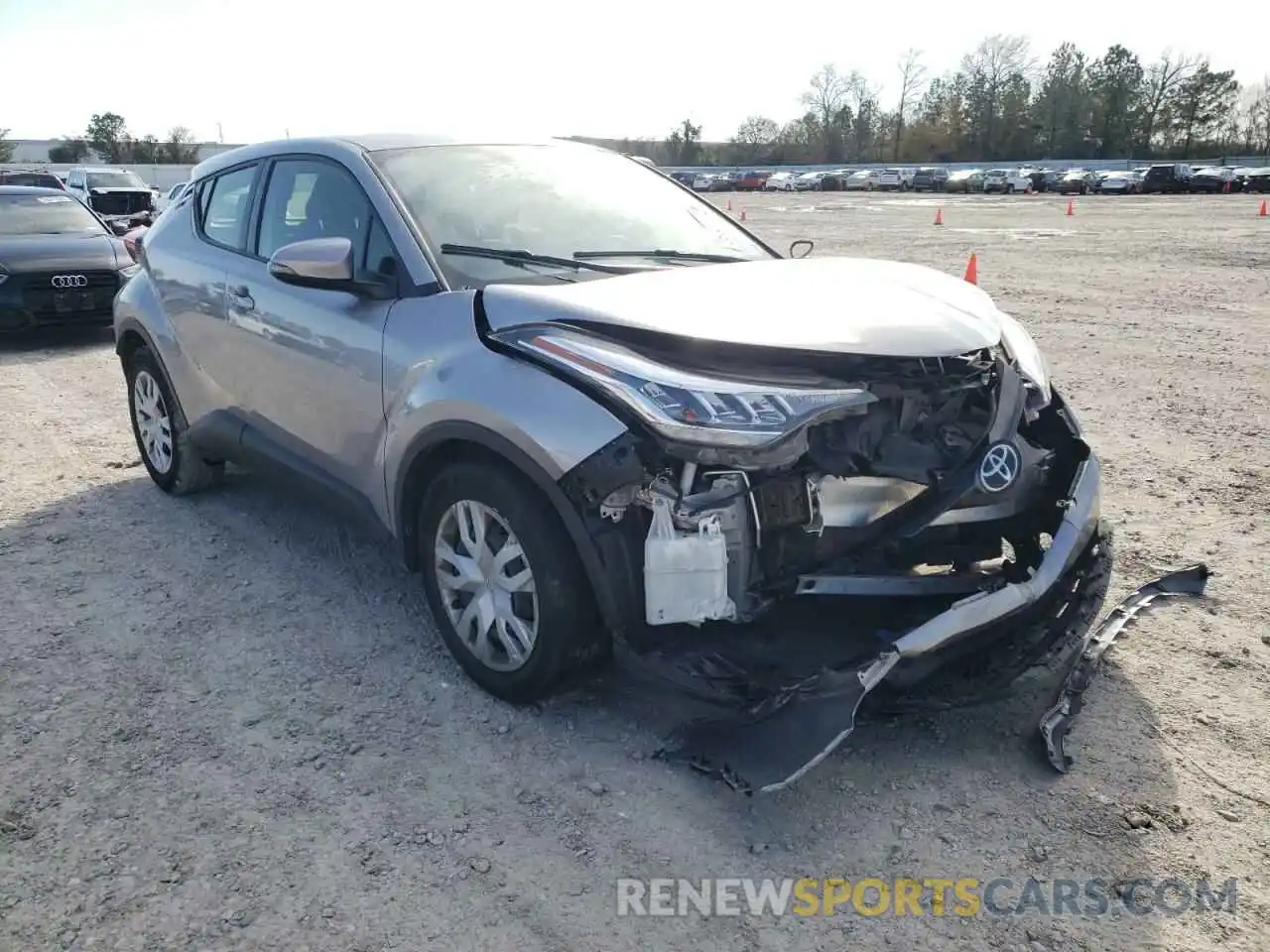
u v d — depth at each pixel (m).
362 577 4.32
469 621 3.31
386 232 3.59
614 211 4.06
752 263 3.74
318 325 3.72
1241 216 30.20
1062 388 7.75
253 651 3.69
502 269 3.50
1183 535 4.72
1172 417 6.85
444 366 3.16
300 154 4.17
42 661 3.62
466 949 2.33
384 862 2.61
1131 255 17.94
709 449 2.67
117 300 5.31
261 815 2.79
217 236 4.61
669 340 2.80
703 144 100.12
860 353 2.80
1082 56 92.19
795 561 2.88
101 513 5.12
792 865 2.61
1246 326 10.35
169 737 3.15
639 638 2.87
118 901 2.47
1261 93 86.94
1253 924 2.41
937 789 2.90
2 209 10.77
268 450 4.23
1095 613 3.25
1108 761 3.03
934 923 2.42
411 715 3.27
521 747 3.09
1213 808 2.81
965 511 2.98
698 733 2.81
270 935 2.37
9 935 2.36
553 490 2.83
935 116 97.00
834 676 2.63
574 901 2.48
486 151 4.12
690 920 2.43
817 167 83.12
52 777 2.95
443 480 3.24
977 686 2.91
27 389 8.05
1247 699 3.34
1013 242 21.11
